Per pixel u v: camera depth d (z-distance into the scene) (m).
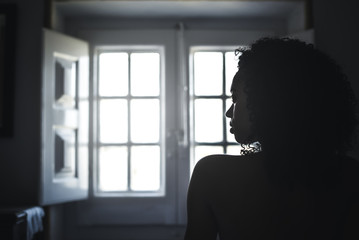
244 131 0.77
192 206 0.74
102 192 2.45
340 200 0.68
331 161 0.69
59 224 2.32
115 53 2.56
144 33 2.49
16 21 2.24
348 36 2.28
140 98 2.52
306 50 0.72
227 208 0.70
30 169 2.18
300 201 0.67
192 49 2.53
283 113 0.69
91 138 2.45
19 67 2.22
